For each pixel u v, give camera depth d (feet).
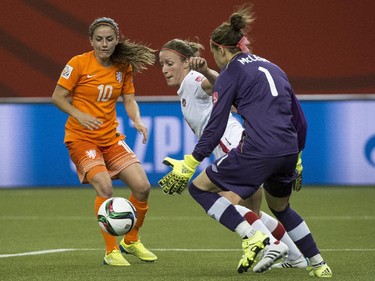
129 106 96.43
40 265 88.84
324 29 200.85
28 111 182.60
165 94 200.44
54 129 183.42
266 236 76.33
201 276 79.71
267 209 150.51
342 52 200.54
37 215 142.92
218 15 200.75
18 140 182.70
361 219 134.62
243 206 89.40
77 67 91.04
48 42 200.95
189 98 91.71
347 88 201.26
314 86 201.57
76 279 78.28
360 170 180.45
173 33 201.36
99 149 92.43
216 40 78.54
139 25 201.67
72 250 101.91
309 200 163.22
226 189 76.33
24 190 184.14
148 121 179.32
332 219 134.92
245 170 75.51
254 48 201.77
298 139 79.56
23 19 200.95
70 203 160.97
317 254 79.30
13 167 183.11
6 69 201.36
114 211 83.05
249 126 75.82
